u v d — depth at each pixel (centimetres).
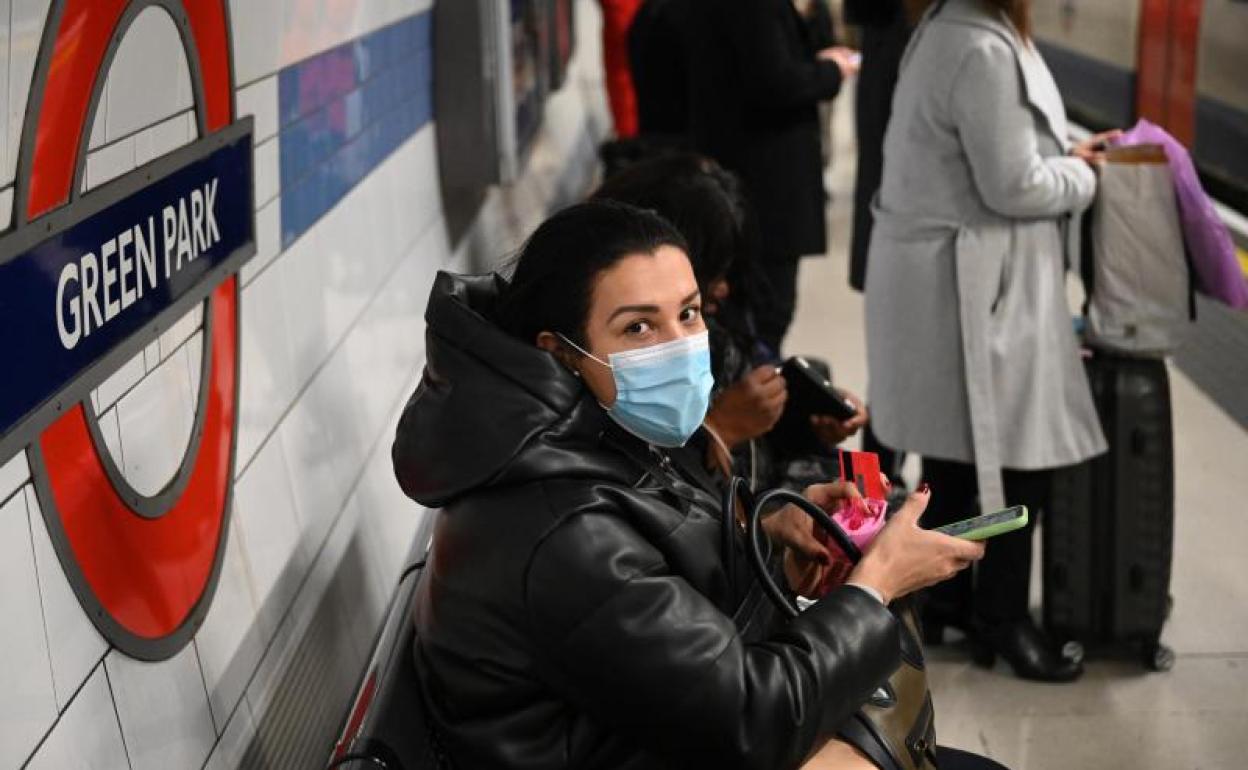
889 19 363
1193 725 310
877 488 200
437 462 154
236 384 194
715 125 442
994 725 313
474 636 151
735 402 240
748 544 163
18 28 130
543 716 153
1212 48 483
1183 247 306
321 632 223
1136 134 316
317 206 245
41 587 133
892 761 170
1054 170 296
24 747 127
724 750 145
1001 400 309
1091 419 312
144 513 158
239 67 200
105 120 149
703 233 241
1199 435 466
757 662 148
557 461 151
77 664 140
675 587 148
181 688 166
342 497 247
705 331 162
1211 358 428
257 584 197
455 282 167
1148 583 323
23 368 128
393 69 314
